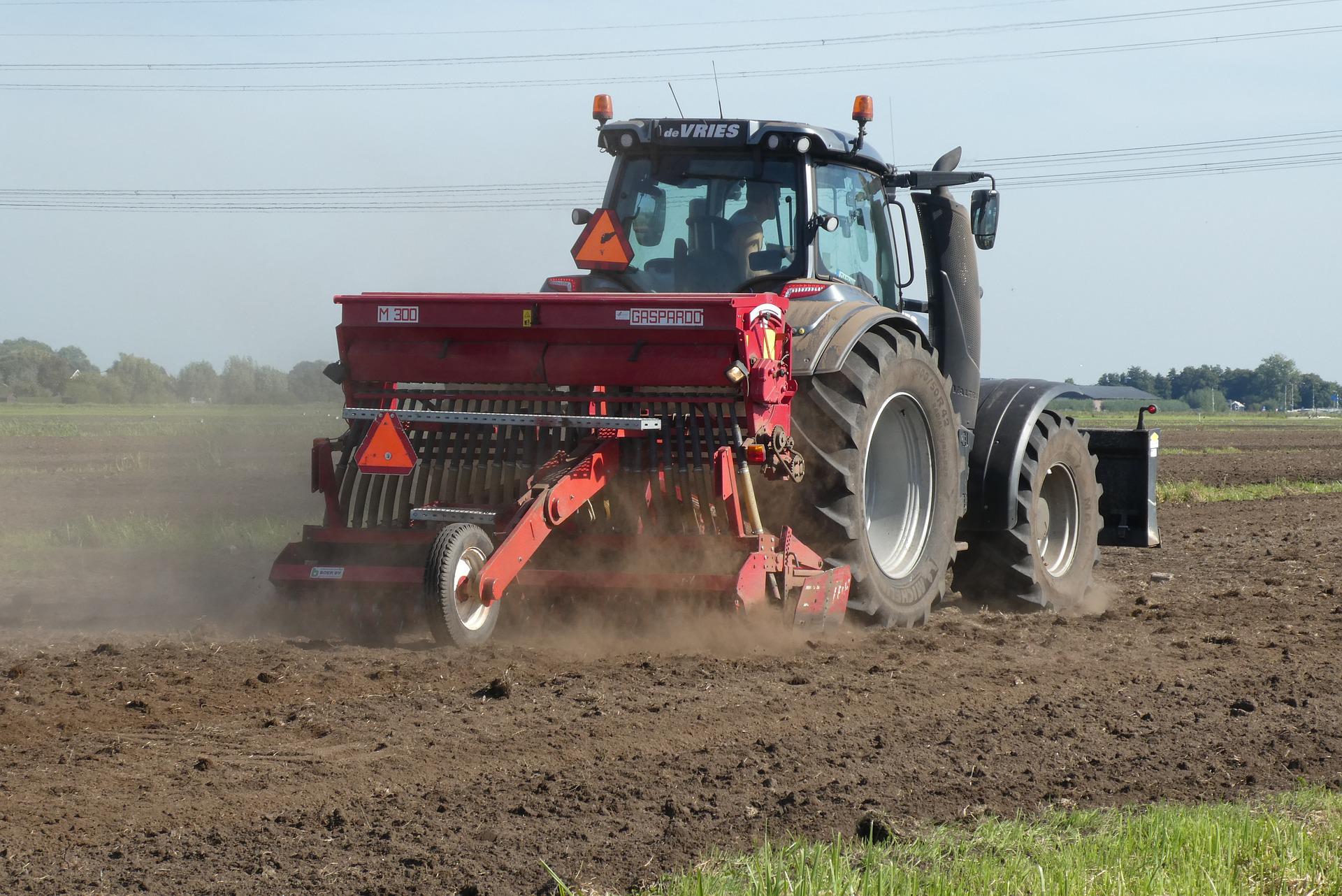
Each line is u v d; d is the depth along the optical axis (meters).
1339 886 8.49
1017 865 8.64
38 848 8.98
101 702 12.65
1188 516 38.44
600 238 18.53
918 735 12.41
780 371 15.83
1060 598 21.31
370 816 9.77
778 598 15.85
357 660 14.60
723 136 18.08
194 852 8.98
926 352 18.23
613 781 10.67
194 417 106.12
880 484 18.55
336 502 16.69
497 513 15.66
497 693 13.19
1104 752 12.08
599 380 15.85
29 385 171.25
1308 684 15.09
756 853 9.11
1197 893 8.16
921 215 20.78
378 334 16.70
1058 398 21.08
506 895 8.41
